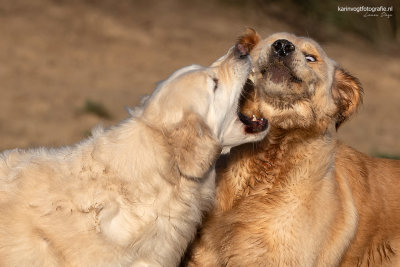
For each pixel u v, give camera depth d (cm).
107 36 4469
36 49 4066
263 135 1212
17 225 1084
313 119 1251
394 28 5759
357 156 1421
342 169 1356
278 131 1248
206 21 5078
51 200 1091
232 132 1199
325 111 1285
